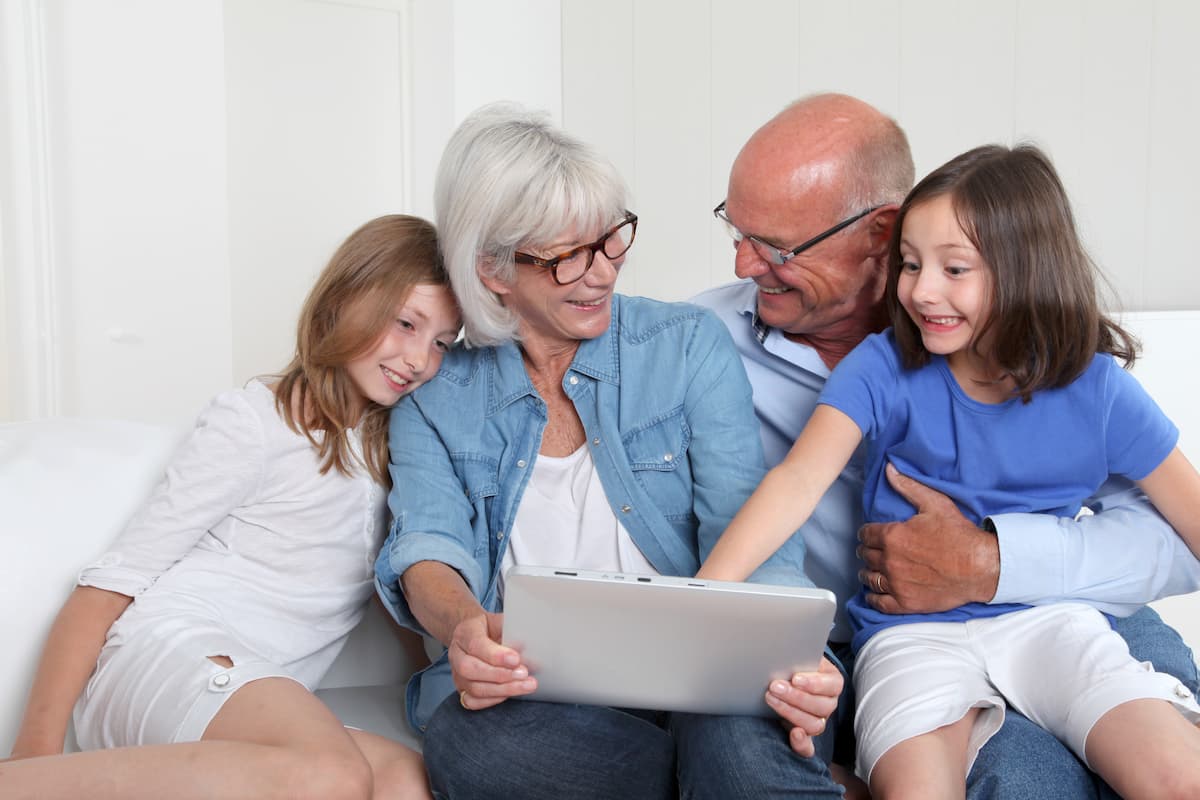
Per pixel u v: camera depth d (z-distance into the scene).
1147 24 2.87
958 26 3.11
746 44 3.67
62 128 3.61
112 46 3.67
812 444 1.51
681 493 1.60
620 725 1.33
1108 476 1.59
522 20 4.41
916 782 1.24
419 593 1.45
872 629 1.51
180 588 1.52
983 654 1.43
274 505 1.58
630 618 1.18
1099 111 2.92
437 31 4.49
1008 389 1.52
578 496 1.59
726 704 1.25
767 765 1.21
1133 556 1.47
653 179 4.07
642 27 4.07
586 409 1.59
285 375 1.63
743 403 1.61
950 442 1.54
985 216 1.43
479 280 1.53
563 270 1.48
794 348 1.76
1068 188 2.94
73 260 3.65
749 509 1.44
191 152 3.79
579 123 4.40
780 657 1.19
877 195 1.66
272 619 1.57
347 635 1.70
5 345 3.53
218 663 1.40
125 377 3.75
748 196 1.65
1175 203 2.92
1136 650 1.50
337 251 1.60
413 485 1.58
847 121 1.65
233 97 4.59
